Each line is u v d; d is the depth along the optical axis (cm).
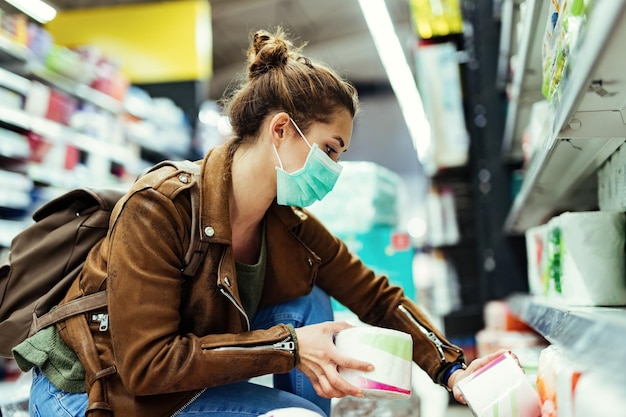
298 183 130
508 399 107
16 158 406
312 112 129
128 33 587
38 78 435
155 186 122
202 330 128
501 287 370
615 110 107
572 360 88
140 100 550
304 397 151
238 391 128
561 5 117
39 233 137
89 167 488
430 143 416
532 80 222
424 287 527
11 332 128
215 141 658
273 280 152
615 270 145
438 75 411
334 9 776
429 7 421
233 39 866
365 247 314
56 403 124
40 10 474
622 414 62
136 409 118
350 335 120
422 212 988
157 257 117
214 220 125
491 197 376
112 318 115
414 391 223
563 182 211
